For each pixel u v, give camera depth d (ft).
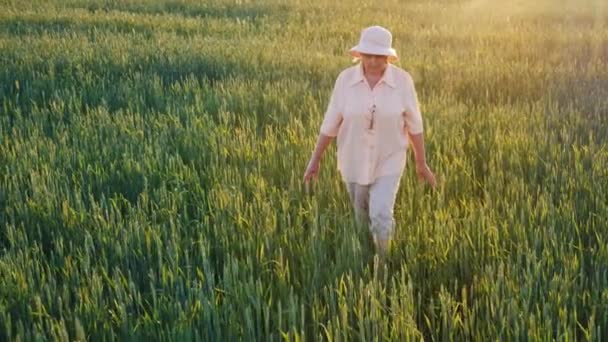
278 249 16.39
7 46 46.03
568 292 14.12
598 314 13.84
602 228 17.34
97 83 36.11
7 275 14.90
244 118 28.91
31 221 18.83
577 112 28.48
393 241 17.04
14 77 36.73
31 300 14.30
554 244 15.79
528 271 14.44
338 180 20.86
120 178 21.79
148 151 23.66
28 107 32.65
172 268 15.48
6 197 20.49
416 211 19.12
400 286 13.92
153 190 20.57
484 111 29.27
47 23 59.36
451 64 40.70
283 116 28.60
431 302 13.82
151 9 73.61
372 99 17.58
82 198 20.95
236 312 13.70
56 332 13.32
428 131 25.11
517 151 23.43
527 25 61.67
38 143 25.03
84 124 27.84
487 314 13.34
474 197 20.51
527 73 37.17
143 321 13.58
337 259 15.62
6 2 75.10
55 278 15.67
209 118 28.45
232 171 21.86
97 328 13.60
